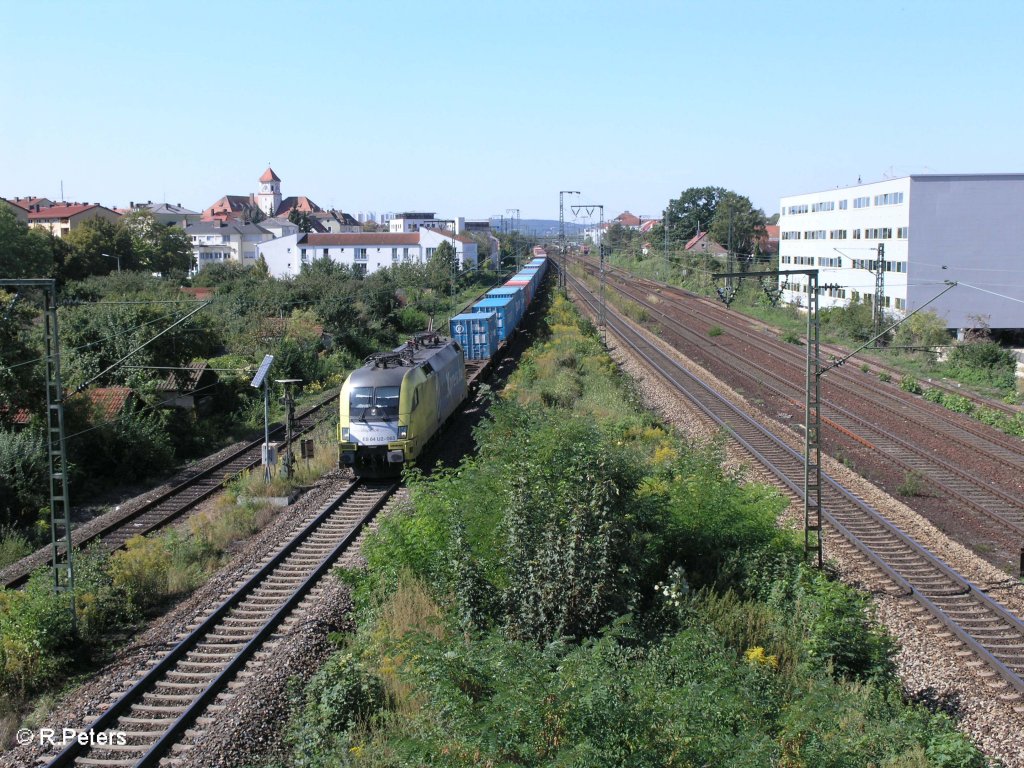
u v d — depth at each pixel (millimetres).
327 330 55375
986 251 55344
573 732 9125
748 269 95562
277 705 12797
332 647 14805
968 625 15758
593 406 35812
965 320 55812
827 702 10414
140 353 35406
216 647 14891
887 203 58938
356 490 25266
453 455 29297
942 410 36594
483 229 195000
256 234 140125
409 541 16672
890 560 19031
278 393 41906
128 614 16625
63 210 108688
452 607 14828
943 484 25797
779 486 25078
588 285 104625
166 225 98000
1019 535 21547
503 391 38531
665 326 67188
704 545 16672
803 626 14570
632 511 15438
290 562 19078
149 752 11562
